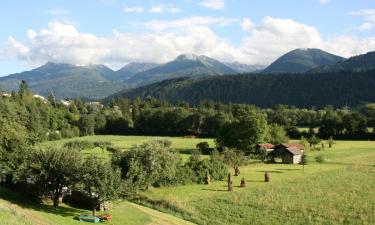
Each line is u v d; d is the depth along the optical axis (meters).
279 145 132.62
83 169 50.34
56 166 52.41
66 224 44.34
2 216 37.72
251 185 83.12
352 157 135.00
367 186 79.06
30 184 54.19
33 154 53.97
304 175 95.81
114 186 50.78
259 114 142.62
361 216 57.41
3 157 57.03
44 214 46.91
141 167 70.50
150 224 50.41
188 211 60.56
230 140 140.00
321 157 123.31
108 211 54.28
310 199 67.94
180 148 157.38
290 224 54.41
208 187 81.75
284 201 66.69
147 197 67.50
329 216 57.84
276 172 102.69
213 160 93.81
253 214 59.31
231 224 54.94
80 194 55.62
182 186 82.88
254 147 141.12
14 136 58.44
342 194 71.69
